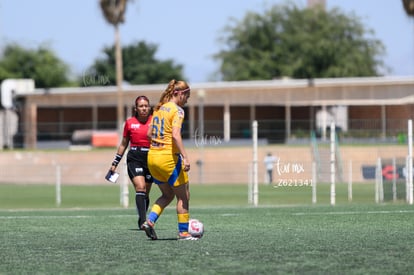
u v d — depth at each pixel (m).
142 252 19.05
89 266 16.86
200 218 30.27
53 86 179.75
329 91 113.38
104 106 122.12
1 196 65.75
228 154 85.81
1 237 23.11
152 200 49.94
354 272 15.63
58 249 19.86
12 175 85.94
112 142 100.56
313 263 16.84
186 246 20.17
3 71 174.88
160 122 21.38
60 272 16.12
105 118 127.12
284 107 121.25
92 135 99.69
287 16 176.12
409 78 109.12
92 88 119.12
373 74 166.75
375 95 110.62
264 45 176.38
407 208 36.00
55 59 181.38
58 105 120.81
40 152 90.19
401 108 108.44
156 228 26.33
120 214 35.00
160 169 21.45
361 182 72.31
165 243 20.98
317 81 113.38
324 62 166.12
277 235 22.81
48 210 41.06
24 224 28.16
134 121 25.86
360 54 166.62
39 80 178.38
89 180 84.38
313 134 79.62
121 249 19.72
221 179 84.19
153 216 21.95
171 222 28.94
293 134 85.00
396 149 80.31
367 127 83.25
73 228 26.36
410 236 22.11
